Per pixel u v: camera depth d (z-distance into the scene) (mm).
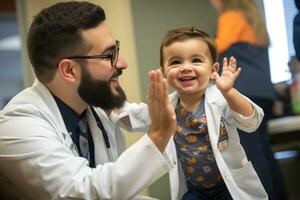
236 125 1222
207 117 1259
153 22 2238
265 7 2475
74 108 1205
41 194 959
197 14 2232
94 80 1129
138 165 918
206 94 1307
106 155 1245
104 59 1127
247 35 2059
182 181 1330
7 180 1049
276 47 2545
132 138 1773
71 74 1128
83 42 1104
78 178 927
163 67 1347
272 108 2160
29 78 2354
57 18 1112
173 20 2242
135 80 2211
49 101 1145
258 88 1986
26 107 1075
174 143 1314
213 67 1337
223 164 1203
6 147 993
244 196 1205
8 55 4473
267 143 2027
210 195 1308
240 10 2102
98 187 910
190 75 1278
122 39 2238
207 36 1344
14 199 1078
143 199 1213
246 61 2010
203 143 1279
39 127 1018
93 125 1252
